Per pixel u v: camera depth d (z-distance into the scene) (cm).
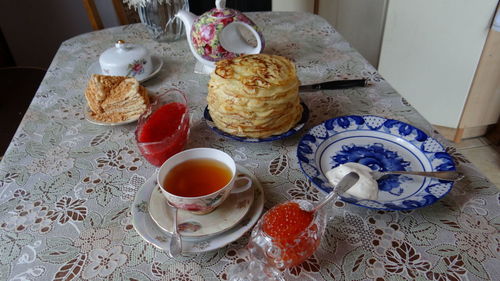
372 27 196
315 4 167
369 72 98
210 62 96
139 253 54
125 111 82
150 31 117
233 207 57
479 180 63
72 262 53
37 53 214
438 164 64
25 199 64
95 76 84
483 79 177
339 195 57
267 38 117
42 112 88
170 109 75
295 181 66
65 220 60
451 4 163
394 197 60
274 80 69
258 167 69
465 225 56
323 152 70
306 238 50
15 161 73
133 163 71
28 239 57
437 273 50
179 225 54
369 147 71
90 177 68
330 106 85
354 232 56
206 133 79
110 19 208
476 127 195
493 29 160
